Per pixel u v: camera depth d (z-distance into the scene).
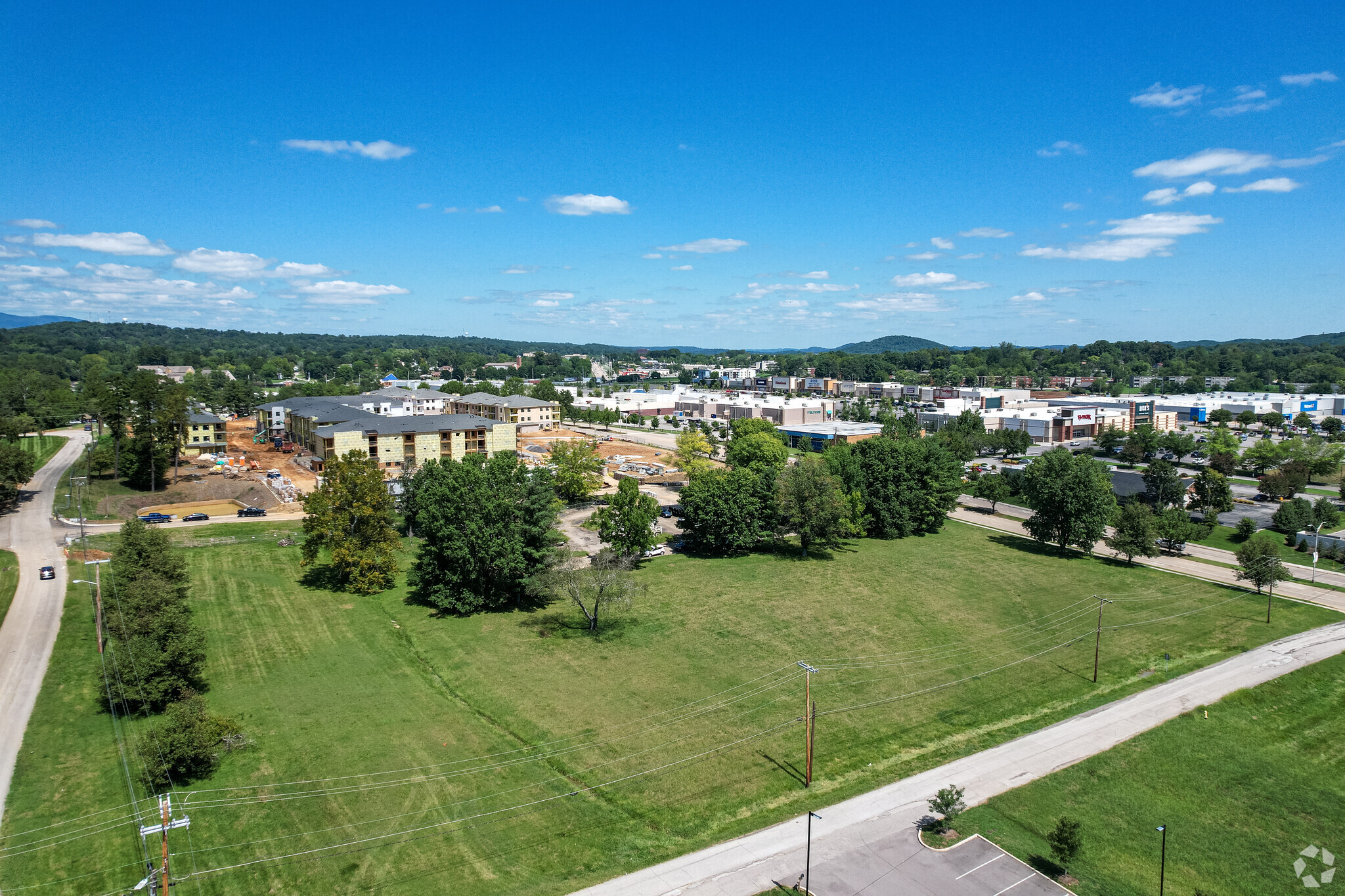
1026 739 59.03
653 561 107.25
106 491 133.38
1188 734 60.22
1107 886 42.84
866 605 89.69
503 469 90.38
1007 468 190.75
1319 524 118.25
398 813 48.28
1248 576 94.94
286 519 120.75
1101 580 101.94
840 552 114.69
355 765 53.56
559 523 124.69
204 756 51.62
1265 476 157.00
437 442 165.12
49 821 45.94
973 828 47.59
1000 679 70.12
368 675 68.94
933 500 127.25
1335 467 173.62
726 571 102.75
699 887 42.00
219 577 93.38
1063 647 77.94
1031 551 118.25
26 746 53.94
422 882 42.03
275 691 65.06
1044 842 46.56
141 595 64.19
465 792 50.81
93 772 51.22
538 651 75.00
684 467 161.62
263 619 81.56
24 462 122.38
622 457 197.00
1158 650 77.19
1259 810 50.84
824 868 43.62
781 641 77.94
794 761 55.50
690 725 60.41
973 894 41.69
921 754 56.72
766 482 115.06
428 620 83.31
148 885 40.31
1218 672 71.88
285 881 41.72
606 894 41.31
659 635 79.31
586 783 52.19
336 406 192.00
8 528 109.06
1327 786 53.94
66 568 90.88
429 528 85.44
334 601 88.19
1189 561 111.88
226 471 154.75
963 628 82.94
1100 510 111.19
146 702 58.19
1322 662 74.12
